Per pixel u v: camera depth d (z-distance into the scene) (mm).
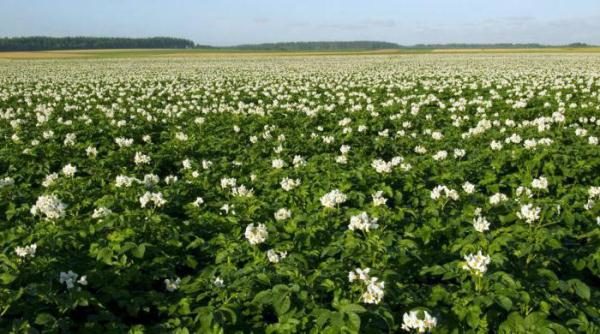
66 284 2053
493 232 2318
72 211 2809
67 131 5207
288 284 1949
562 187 3182
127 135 5121
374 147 4500
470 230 2402
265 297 1879
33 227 2594
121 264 2186
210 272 2143
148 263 2252
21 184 3348
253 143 4695
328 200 2572
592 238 2361
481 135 4566
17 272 2020
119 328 1936
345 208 2799
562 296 1978
